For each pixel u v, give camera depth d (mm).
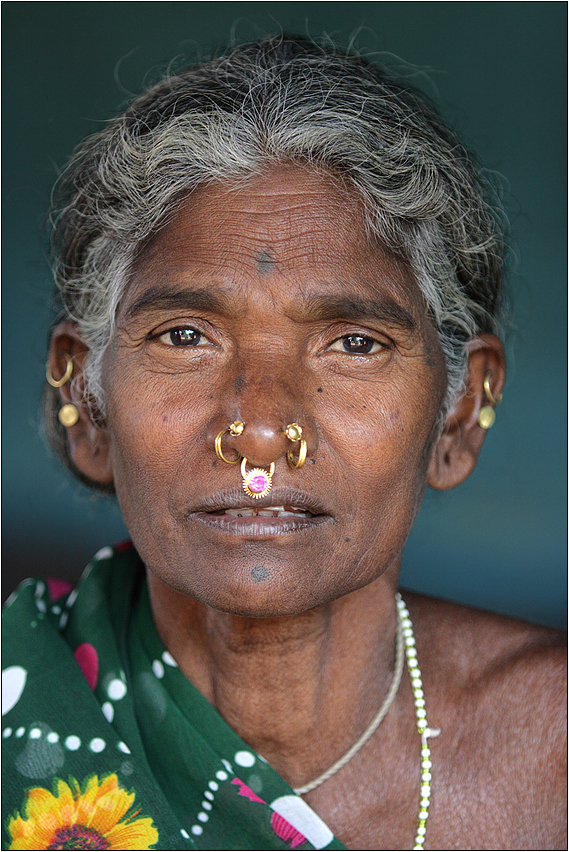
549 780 1426
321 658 1337
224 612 1170
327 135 1185
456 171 1348
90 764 1246
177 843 1200
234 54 1359
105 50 3807
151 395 1194
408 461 1244
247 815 1231
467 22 3607
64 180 1538
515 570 3510
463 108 3682
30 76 3801
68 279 1440
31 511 3643
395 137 1247
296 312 1156
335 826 1380
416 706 1436
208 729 1305
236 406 1120
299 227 1175
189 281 1166
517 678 1484
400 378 1226
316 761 1390
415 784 1407
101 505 2783
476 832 1392
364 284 1187
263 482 1100
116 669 1360
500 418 3639
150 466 1192
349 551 1189
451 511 3605
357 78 1303
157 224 1216
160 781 1294
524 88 3602
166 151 1211
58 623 1521
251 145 1188
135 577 1553
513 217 1754
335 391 1183
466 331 1386
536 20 3555
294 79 1251
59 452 1632
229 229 1176
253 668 1319
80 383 1435
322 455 1155
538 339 3611
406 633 1469
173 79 1375
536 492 3605
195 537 1155
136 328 1215
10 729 1287
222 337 1187
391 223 1226
